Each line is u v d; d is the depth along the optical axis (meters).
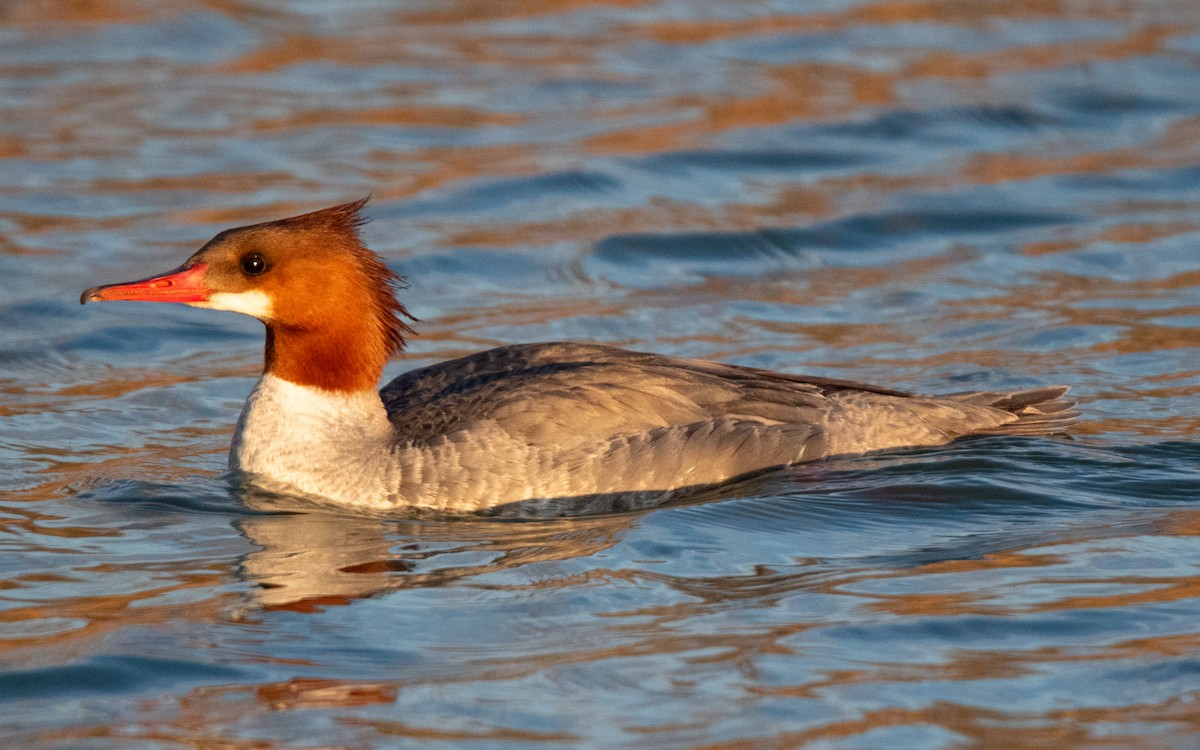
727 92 24.73
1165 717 9.07
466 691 9.44
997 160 22.52
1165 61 25.92
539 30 27.48
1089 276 18.75
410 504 12.64
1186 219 20.41
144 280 12.80
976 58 26.14
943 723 9.02
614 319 17.78
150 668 9.75
